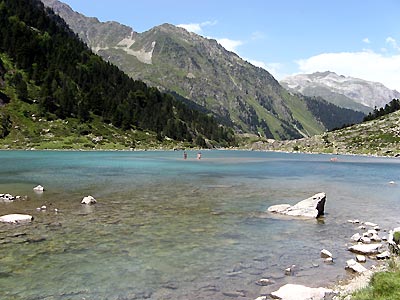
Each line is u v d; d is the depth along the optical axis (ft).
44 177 194.18
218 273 57.47
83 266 59.52
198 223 92.32
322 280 55.21
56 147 531.91
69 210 105.50
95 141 598.75
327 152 632.38
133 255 65.51
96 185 165.07
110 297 48.24
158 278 55.01
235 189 161.38
